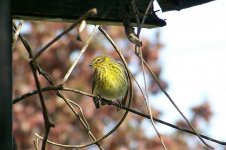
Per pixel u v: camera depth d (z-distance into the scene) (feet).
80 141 60.18
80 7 27.63
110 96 41.24
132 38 23.75
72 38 60.49
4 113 18.94
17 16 27.25
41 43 61.11
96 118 59.88
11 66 20.12
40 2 27.17
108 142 59.93
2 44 19.19
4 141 18.85
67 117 60.13
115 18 27.78
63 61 60.75
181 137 59.98
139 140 60.18
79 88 59.77
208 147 24.08
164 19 28.50
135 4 25.89
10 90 19.51
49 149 59.57
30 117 60.29
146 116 25.49
